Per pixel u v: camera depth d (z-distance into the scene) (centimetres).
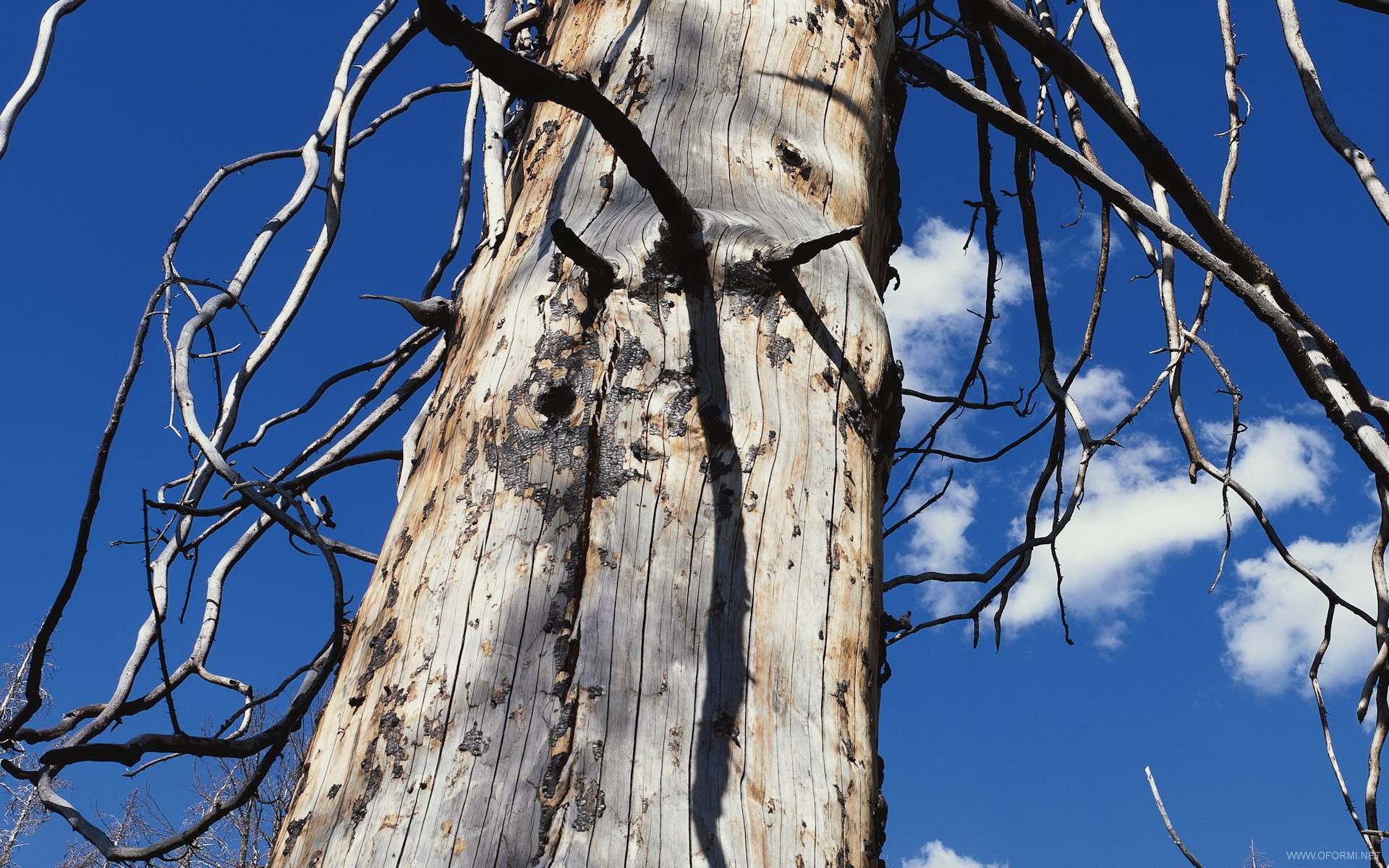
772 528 128
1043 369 300
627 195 155
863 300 154
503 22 176
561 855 104
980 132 317
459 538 130
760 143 163
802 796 114
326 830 114
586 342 138
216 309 238
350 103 266
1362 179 227
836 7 188
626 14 178
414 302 167
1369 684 239
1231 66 274
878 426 149
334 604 208
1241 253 255
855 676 127
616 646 117
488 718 114
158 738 197
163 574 248
